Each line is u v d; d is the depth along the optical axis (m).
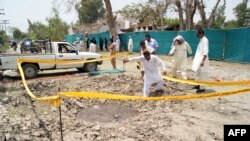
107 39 32.06
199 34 8.05
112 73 12.23
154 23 39.41
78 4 27.36
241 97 7.70
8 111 6.68
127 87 8.85
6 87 9.55
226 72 12.40
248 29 15.16
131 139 4.96
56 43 12.61
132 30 48.06
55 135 5.18
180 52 8.99
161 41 22.94
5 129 5.46
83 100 7.46
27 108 6.93
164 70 7.21
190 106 6.82
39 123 5.79
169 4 29.19
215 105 6.94
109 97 4.33
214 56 17.53
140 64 8.89
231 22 47.31
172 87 8.59
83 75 11.79
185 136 5.09
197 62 8.08
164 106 6.81
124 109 6.73
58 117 6.18
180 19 25.00
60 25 55.44
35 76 12.05
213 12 22.97
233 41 16.17
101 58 13.62
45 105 7.15
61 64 12.62
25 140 4.97
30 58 11.85
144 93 7.40
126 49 28.61
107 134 5.20
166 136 5.07
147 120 5.89
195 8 23.56
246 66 14.41
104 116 6.25
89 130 5.41
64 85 9.70
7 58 11.47
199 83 6.17
